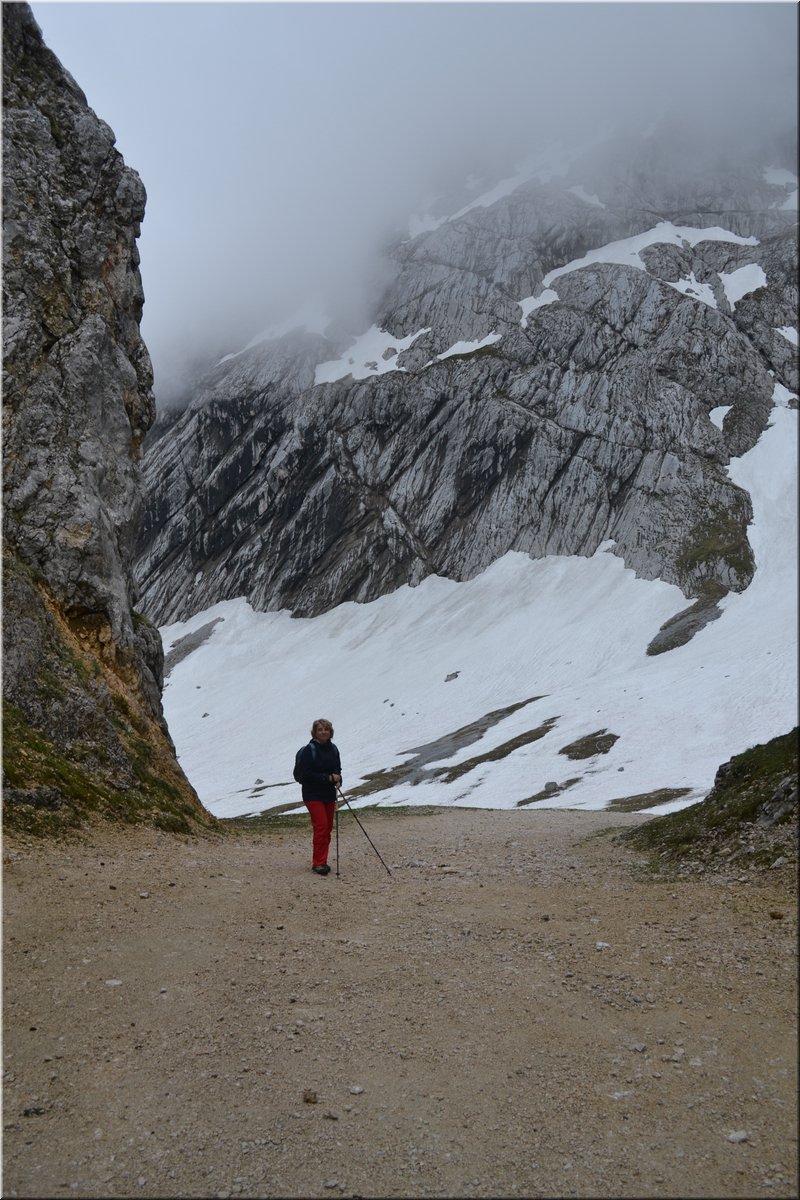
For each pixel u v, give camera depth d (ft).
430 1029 24.85
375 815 106.42
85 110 97.45
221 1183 17.48
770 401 636.89
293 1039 24.17
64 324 85.66
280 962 30.76
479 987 28.04
